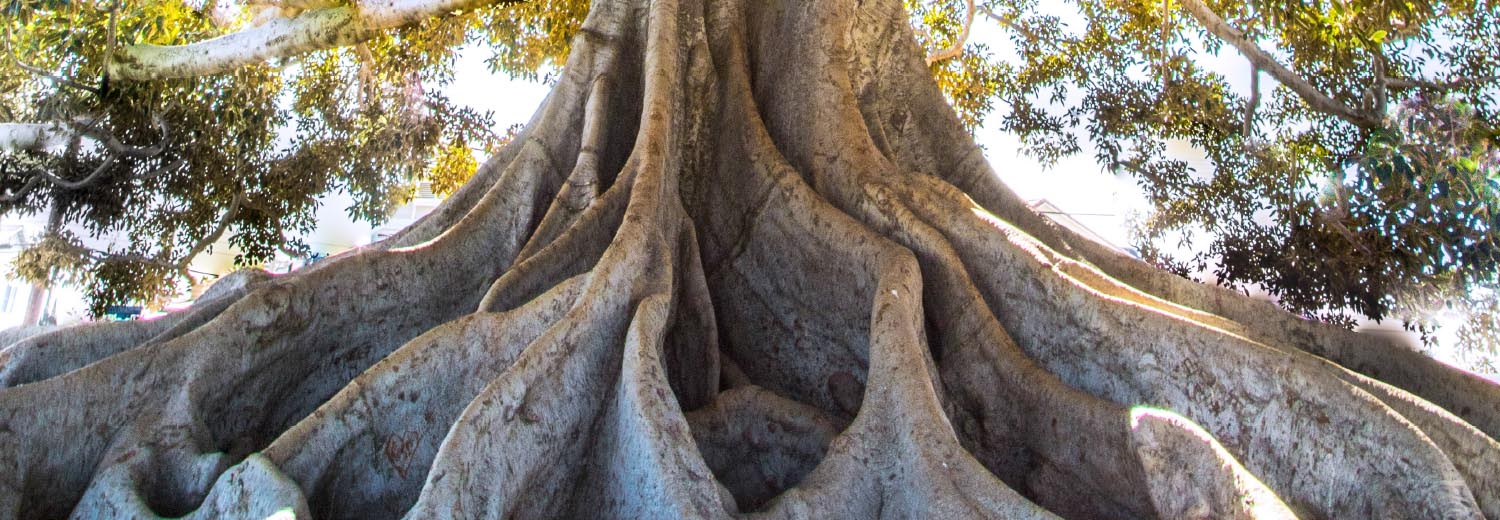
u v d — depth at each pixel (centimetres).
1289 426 475
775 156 721
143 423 477
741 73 800
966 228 640
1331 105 1004
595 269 561
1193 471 443
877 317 552
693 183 755
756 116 760
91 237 1180
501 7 1316
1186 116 1200
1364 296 995
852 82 807
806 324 649
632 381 477
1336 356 582
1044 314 586
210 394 504
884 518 449
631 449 453
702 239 727
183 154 1186
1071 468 501
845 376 613
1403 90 995
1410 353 570
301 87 1280
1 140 1099
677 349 622
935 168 791
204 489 446
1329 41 1011
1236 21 1127
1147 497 461
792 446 529
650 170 670
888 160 738
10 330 650
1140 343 541
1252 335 549
